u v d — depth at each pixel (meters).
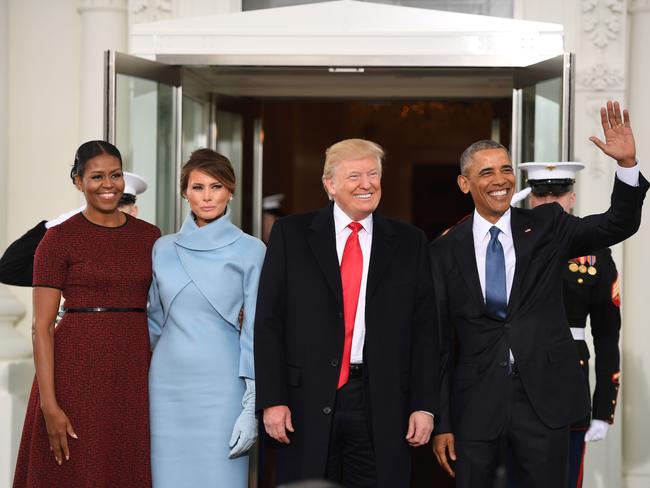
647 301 8.73
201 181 5.34
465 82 9.08
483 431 5.21
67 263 5.25
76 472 5.18
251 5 8.95
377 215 5.38
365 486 5.18
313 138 17.22
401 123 18.94
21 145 9.31
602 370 6.21
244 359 5.24
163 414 5.29
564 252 5.29
